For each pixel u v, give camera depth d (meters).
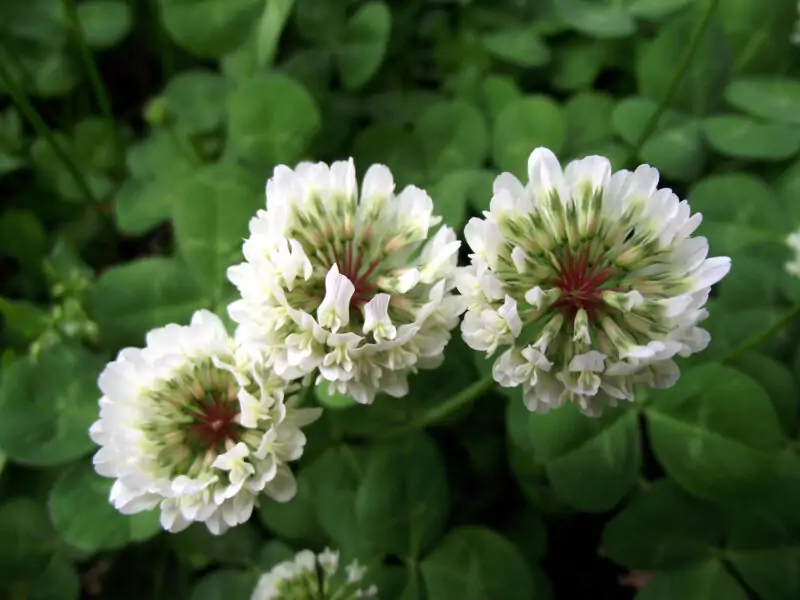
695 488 0.08
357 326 0.06
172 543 0.08
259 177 0.09
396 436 0.08
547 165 0.06
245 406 0.06
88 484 0.08
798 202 0.10
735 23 0.11
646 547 0.08
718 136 0.10
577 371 0.06
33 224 0.11
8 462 0.09
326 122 0.11
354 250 0.06
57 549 0.08
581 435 0.08
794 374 0.09
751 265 0.09
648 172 0.06
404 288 0.06
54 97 0.12
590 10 0.11
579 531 0.09
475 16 0.12
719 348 0.09
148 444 0.06
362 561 0.08
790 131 0.10
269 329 0.06
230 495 0.06
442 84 0.12
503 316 0.05
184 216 0.09
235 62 0.11
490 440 0.09
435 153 0.10
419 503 0.08
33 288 0.11
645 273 0.06
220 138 0.11
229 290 0.09
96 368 0.09
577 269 0.06
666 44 0.11
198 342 0.06
